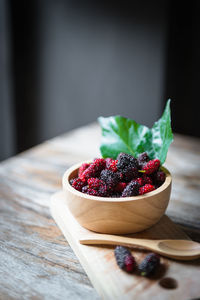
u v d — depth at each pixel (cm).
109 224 36
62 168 59
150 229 39
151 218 37
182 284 31
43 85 122
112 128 45
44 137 131
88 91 118
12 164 61
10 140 127
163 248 35
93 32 110
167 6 99
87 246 36
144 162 41
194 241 39
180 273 33
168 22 101
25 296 31
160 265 34
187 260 35
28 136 129
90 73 115
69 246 39
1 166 60
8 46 113
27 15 112
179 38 106
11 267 35
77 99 121
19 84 120
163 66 107
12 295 32
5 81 117
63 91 122
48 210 46
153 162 39
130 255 33
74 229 39
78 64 116
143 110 115
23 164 61
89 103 120
